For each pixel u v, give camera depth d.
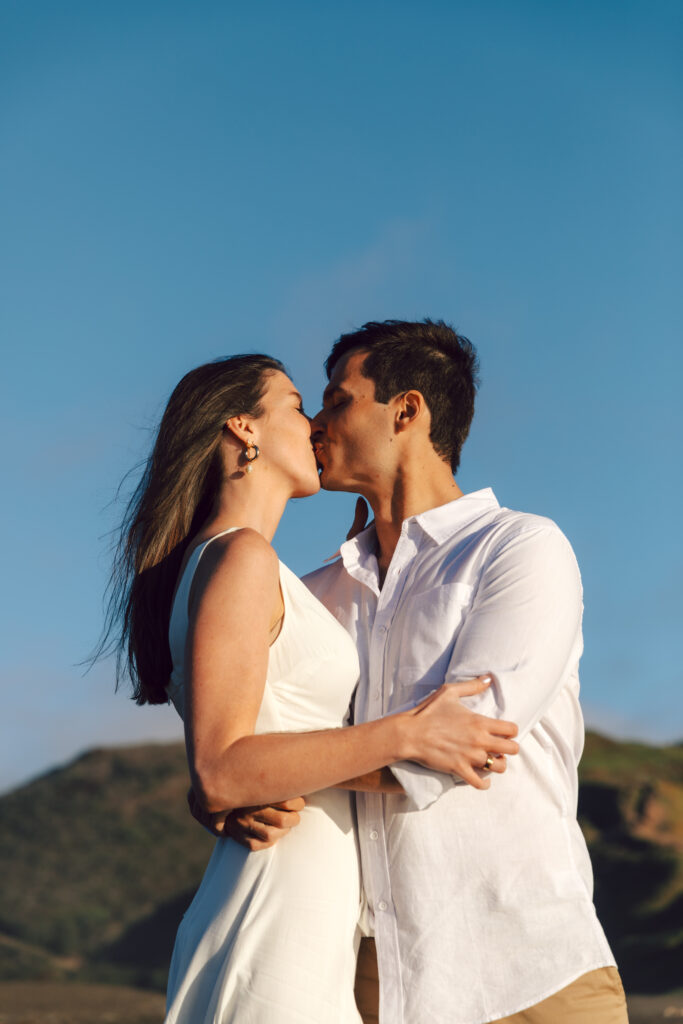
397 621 2.73
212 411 2.67
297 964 2.24
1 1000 8.24
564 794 2.55
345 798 2.49
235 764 2.17
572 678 2.69
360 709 2.66
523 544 2.65
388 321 3.12
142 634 2.63
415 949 2.38
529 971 2.36
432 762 2.27
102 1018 7.55
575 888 2.45
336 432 3.06
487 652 2.47
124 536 2.76
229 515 2.63
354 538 2.99
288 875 2.32
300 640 2.45
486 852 2.42
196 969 2.29
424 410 3.03
